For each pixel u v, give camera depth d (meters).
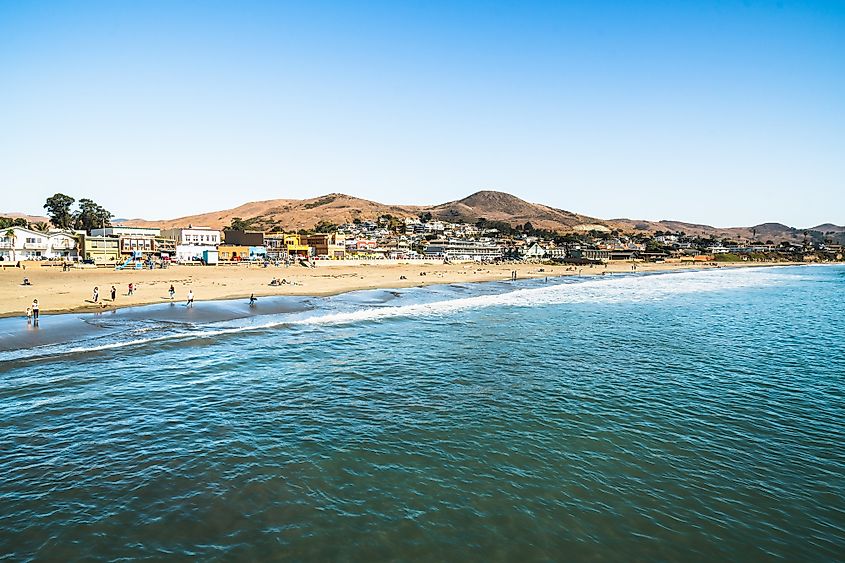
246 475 14.46
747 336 37.06
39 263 83.50
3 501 12.75
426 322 41.44
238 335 33.62
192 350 28.94
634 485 14.34
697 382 24.41
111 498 13.07
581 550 11.43
